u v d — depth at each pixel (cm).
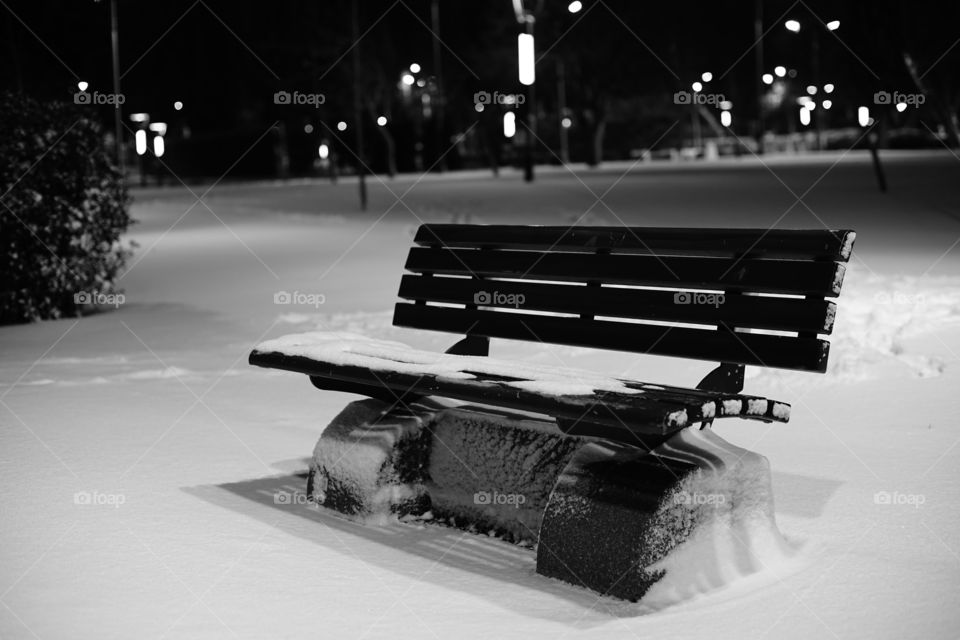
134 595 379
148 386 746
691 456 380
